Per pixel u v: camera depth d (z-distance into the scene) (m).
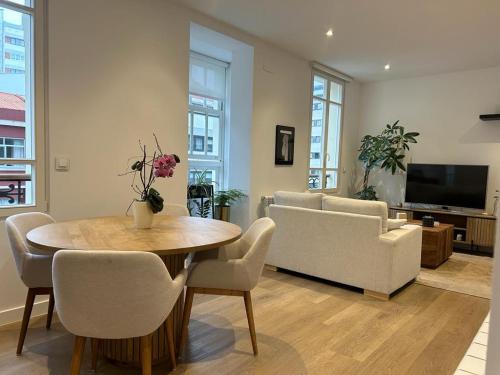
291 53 5.27
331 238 3.66
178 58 3.72
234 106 4.93
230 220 5.05
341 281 3.62
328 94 6.24
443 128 6.19
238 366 2.20
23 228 2.29
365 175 6.69
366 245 3.44
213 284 2.25
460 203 5.78
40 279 2.20
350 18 3.93
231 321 2.82
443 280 4.04
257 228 2.50
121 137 3.29
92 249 1.74
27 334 2.53
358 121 7.15
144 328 1.65
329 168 6.52
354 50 5.04
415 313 3.10
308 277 3.99
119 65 3.24
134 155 3.40
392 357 2.37
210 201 4.94
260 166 4.98
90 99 3.06
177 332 2.34
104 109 3.15
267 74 4.93
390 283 3.34
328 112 6.29
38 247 1.83
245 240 2.60
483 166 5.58
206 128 5.40
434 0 3.43
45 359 2.22
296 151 5.59
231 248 2.60
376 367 2.24
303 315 2.98
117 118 3.25
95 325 1.60
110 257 1.50
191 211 4.91
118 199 3.30
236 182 4.97
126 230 2.24
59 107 2.87
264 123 4.98
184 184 3.88
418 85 6.43
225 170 5.63
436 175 5.98
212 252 2.53
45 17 2.77
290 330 2.70
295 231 3.93
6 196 2.70
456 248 5.80
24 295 2.77
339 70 6.14
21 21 2.69
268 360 2.28
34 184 2.78
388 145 6.31
